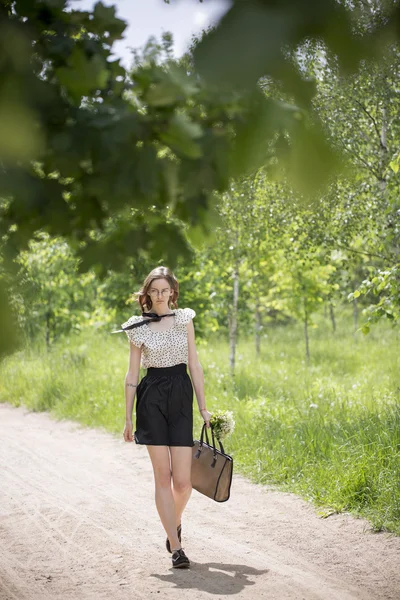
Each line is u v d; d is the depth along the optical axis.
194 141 1.31
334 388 13.69
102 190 1.37
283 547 5.96
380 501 6.69
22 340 1.29
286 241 14.08
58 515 7.07
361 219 12.48
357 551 5.79
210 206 1.50
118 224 1.59
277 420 9.93
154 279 5.76
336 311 33.16
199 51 1.07
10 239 1.44
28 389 15.74
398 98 10.71
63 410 13.43
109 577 5.36
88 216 1.49
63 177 1.38
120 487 8.20
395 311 10.17
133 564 5.64
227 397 12.56
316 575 5.32
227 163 1.31
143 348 5.70
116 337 24.22
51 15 1.50
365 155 11.16
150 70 1.28
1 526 6.76
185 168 1.35
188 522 6.75
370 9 1.07
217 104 1.26
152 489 8.11
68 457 9.91
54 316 20.06
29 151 1.17
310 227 12.92
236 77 1.09
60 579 5.33
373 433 8.27
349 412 10.16
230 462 5.75
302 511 6.94
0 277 1.33
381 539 6.04
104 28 1.56
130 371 5.78
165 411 5.61
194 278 16.86
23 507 7.40
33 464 9.50
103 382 14.70
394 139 11.88
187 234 1.61
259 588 5.07
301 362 20.48
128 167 1.36
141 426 5.64
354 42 1.07
